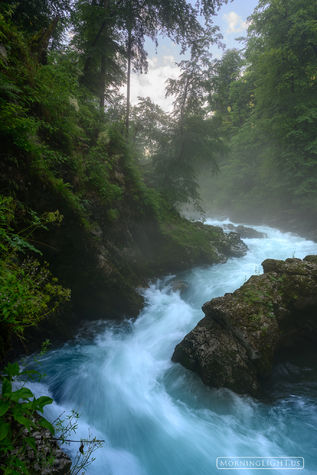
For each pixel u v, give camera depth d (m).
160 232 9.90
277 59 18.77
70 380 4.52
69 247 5.12
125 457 3.38
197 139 13.35
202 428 3.91
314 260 5.96
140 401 4.37
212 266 10.84
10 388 1.59
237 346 4.59
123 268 7.21
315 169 19.11
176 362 5.14
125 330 6.36
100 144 7.98
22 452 1.87
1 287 2.16
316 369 4.97
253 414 4.08
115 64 13.15
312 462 3.39
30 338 4.75
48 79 5.63
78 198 5.53
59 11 8.98
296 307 5.16
